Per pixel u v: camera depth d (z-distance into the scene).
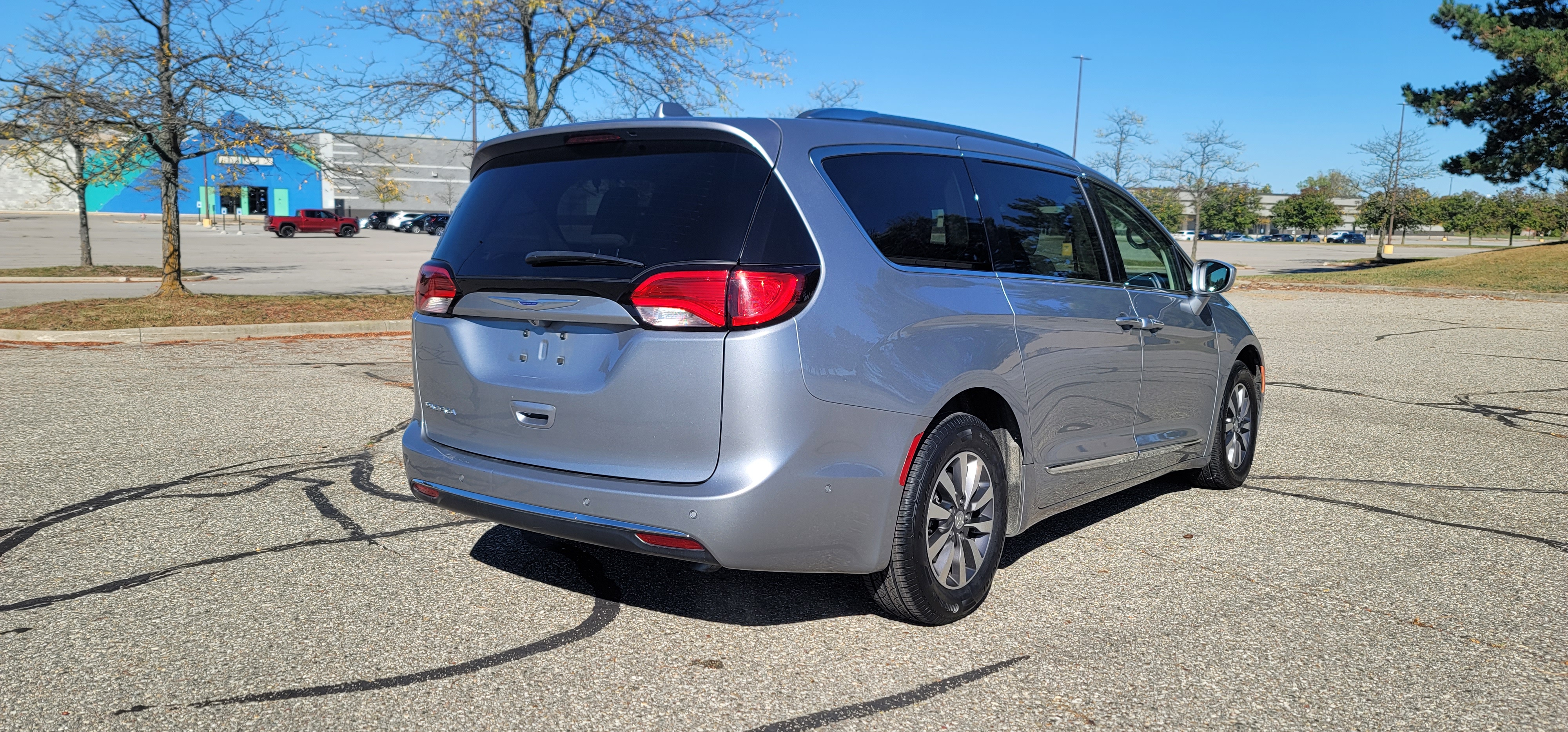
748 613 3.68
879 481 3.28
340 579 3.99
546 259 3.33
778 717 2.88
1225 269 5.04
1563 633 3.56
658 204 3.25
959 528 3.62
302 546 4.40
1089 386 4.23
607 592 3.88
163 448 6.29
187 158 15.40
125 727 2.78
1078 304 4.18
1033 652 3.35
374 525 4.71
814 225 3.19
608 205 3.35
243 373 9.61
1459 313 17.75
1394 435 7.25
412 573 4.07
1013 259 3.95
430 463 3.71
